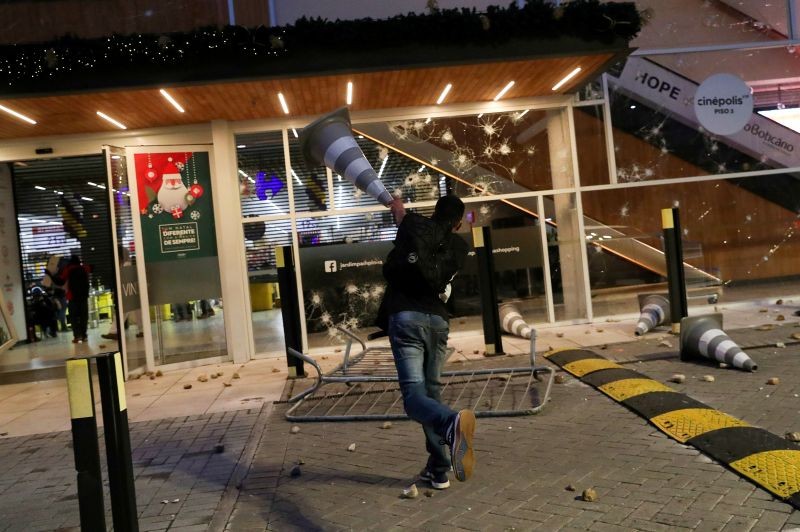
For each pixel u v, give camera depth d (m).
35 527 4.35
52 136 9.92
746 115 10.76
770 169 10.80
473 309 10.38
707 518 3.59
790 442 4.47
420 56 7.93
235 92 8.35
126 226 9.67
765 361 6.94
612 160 10.56
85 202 15.45
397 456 5.11
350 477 4.74
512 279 10.45
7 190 14.41
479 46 7.97
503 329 10.03
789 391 5.81
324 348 10.09
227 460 5.37
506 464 4.71
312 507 4.25
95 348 12.83
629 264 10.62
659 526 3.55
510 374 6.82
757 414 5.27
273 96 8.74
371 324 10.16
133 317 9.59
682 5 10.69
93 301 15.91
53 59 7.49
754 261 10.82
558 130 10.52
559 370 7.38
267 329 10.19
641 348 8.12
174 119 9.57
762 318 9.39
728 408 5.50
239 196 10.09
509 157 10.46
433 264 4.05
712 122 10.70
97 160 14.21
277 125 10.05
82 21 8.85
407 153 10.34
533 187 10.49
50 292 15.34
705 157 10.71
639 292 10.60
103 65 7.62
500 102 10.36
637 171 10.63
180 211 9.97
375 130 10.30
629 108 10.60
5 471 5.62
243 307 10.02
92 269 15.73
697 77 10.67
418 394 3.86
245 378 8.73
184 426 6.52
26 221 15.05
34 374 10.43
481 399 6.47
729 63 10.72
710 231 10.76
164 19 8.96
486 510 3.96
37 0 8.83
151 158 9.83
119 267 9.27
